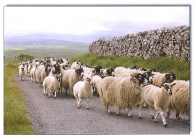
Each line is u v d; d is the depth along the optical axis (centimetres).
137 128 827
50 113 1023
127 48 2781
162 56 2114
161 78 1167
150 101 911
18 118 859
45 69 1712
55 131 800
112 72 1467
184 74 1548
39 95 1428
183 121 920
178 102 904
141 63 2156
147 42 2348
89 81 1082
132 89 945
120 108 995
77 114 1007
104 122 896
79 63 2044
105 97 1014
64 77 1435
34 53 4091
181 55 1861
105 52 3447
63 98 1346
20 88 1669
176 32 1944
